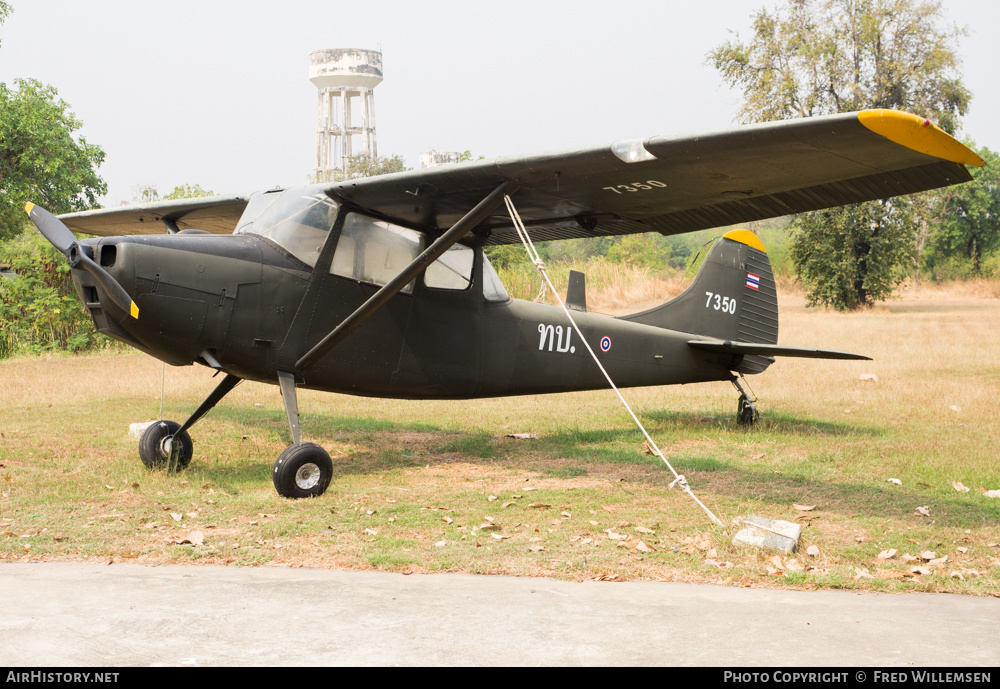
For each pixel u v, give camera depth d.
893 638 3.26
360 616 3.47
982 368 13.55
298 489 5.88
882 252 32.16
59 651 3.03
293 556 4.48
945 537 4.93
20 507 5.43
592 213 7.02
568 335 8.20
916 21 32.84
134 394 11.37
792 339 18.84
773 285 10.12
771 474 6.72
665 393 11.78
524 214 7.03
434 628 3.34
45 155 31.38
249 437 8.40
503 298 7.71
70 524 5.02
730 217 6.72
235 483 6.30
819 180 5.63
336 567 4.31
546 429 9.12
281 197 6.57
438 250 6.15
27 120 30.67
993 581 4.11
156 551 4.51
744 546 4.65
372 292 6.70
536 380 8.05
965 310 30.53
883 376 13.09
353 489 6.21
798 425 9.20
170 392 11.62
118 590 3.77
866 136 4.62
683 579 4.16
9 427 8.73
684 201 6.49
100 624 3.32
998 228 52.62
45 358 15.91
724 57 34.34
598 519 5.32
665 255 45.81
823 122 4.57
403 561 4.37
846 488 6.20
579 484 6.43
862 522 5.27
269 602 3.64
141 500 5.68
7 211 30.61
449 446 8.07
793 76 33.59
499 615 3.51
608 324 8.55
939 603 3.78
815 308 34.28
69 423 9.02
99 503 5.58
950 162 4.91
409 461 7.38
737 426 9.16
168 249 5.74
